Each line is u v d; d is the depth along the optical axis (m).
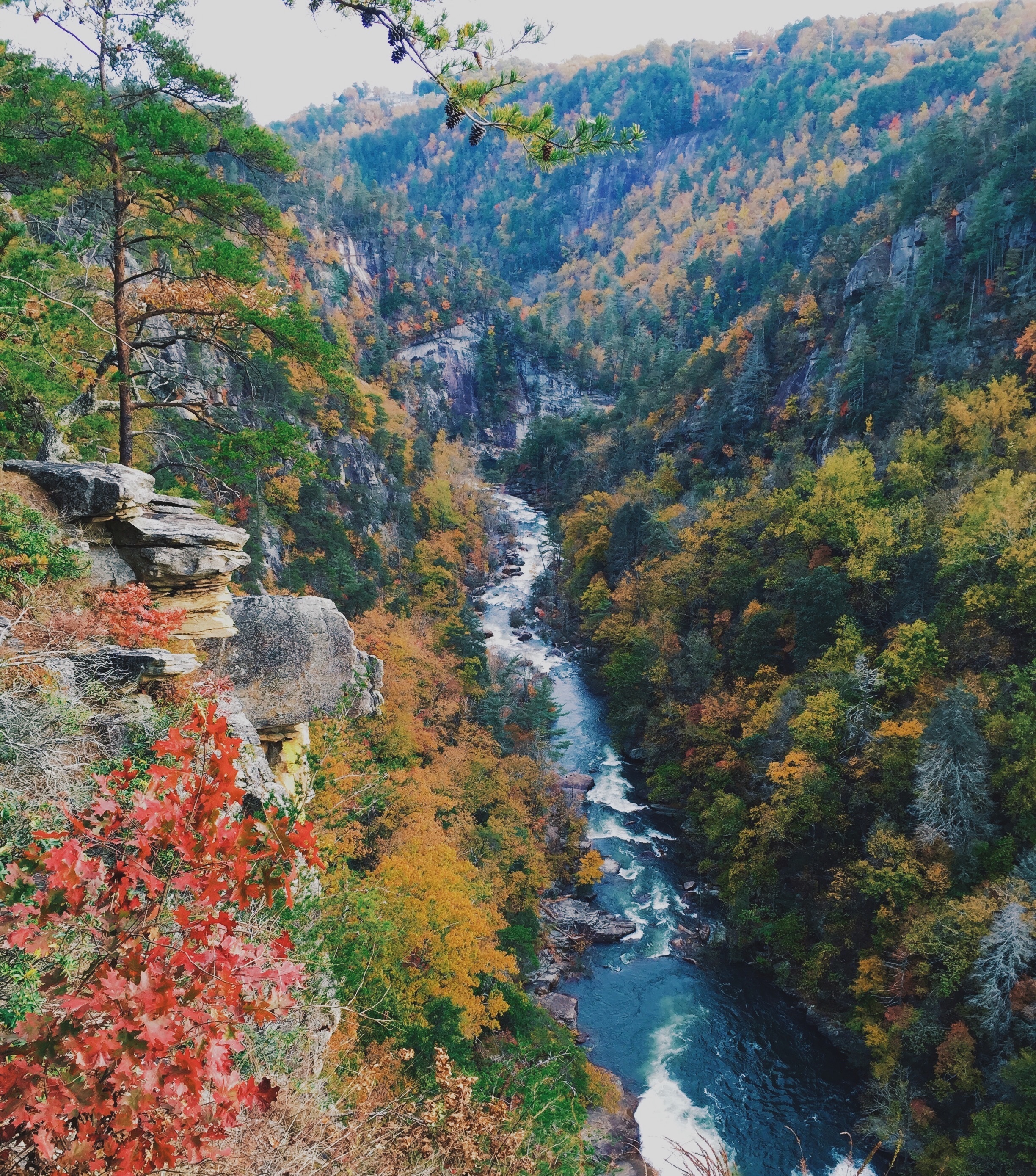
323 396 84.19
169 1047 3.73
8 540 11.20
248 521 59.31
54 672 9.39
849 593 56.78
